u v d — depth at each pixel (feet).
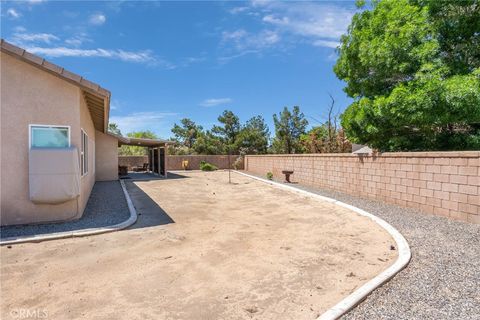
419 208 27.20
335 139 76.69
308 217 26.18
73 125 24.39
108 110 32.55
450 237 18.86
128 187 50.39
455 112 26.53
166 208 30.99
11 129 22.13
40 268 14.64
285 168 61.72
